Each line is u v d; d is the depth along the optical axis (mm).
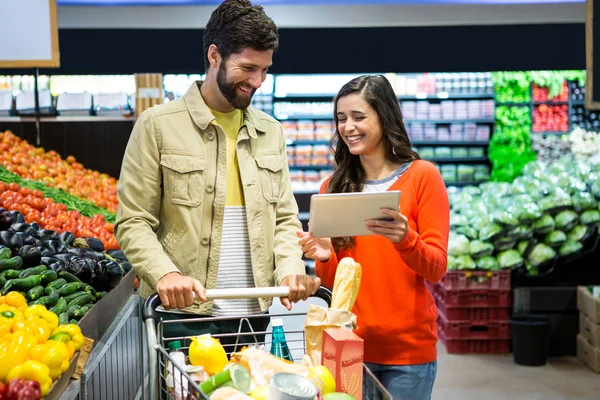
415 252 2244
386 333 2463
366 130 2473
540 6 9023
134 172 2330
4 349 2088
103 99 7160
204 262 2361
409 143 2553
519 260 5781
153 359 1830
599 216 5754
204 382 1724
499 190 6445
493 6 9102
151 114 2357
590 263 5859
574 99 10289
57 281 3289
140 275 2182
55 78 8914
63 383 2299
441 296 6203
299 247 2441
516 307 5875
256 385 1785
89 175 6703
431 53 7641
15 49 5266
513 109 10273
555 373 5414
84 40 7734
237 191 2426
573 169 6078
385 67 7688
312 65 7672
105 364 2914
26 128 7031
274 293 2045
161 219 2410
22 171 5898
